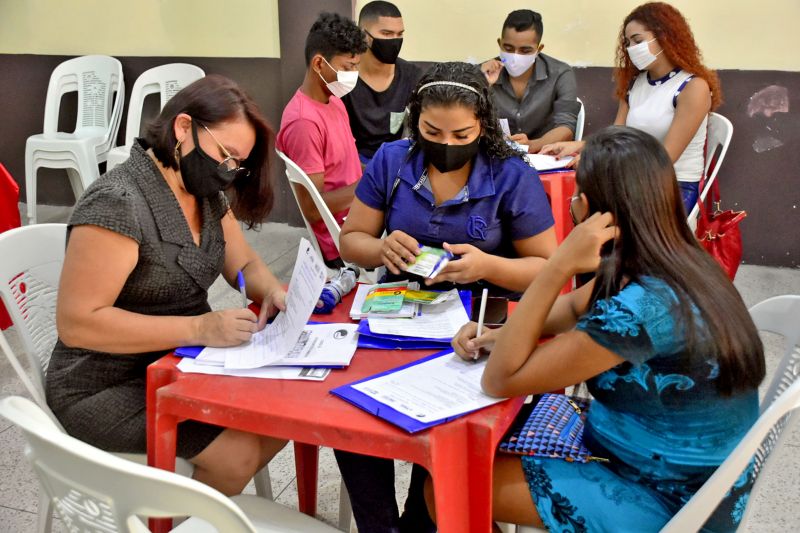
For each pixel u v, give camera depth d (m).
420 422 1.21
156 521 1.54
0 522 2.09
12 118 5.10
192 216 1.72
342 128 2.98
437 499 1.21
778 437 1.32
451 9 4.14
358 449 1.23
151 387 1.47
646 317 1.21
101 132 4.73
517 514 1.40
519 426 1.50
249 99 1.64
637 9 3.27
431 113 1.66
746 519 1.36
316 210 2.79
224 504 0.96
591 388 1.35
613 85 4.03
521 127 3.64
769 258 4.07
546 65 3.62
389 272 1.91
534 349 1.30
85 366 1.62
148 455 1.46
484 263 1.68
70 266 1.51
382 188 1.89
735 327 1.23
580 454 1.38
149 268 1.59
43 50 4.90
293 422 1.26
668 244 1.25
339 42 2.77
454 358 1.47
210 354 1.49
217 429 1.58
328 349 1.50
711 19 3.80
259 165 1.72
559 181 2.69
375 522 1.56
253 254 1.93
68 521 1.14
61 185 5.14
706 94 3.17
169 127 1.56
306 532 1.37
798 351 1.49
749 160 3.94
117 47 4.76
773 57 3.79
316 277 1.50
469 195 1.76
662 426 1.28
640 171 1.25
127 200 1.52
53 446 0.97
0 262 1.72
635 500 1.29
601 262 1.29
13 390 2.77
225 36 4.55
